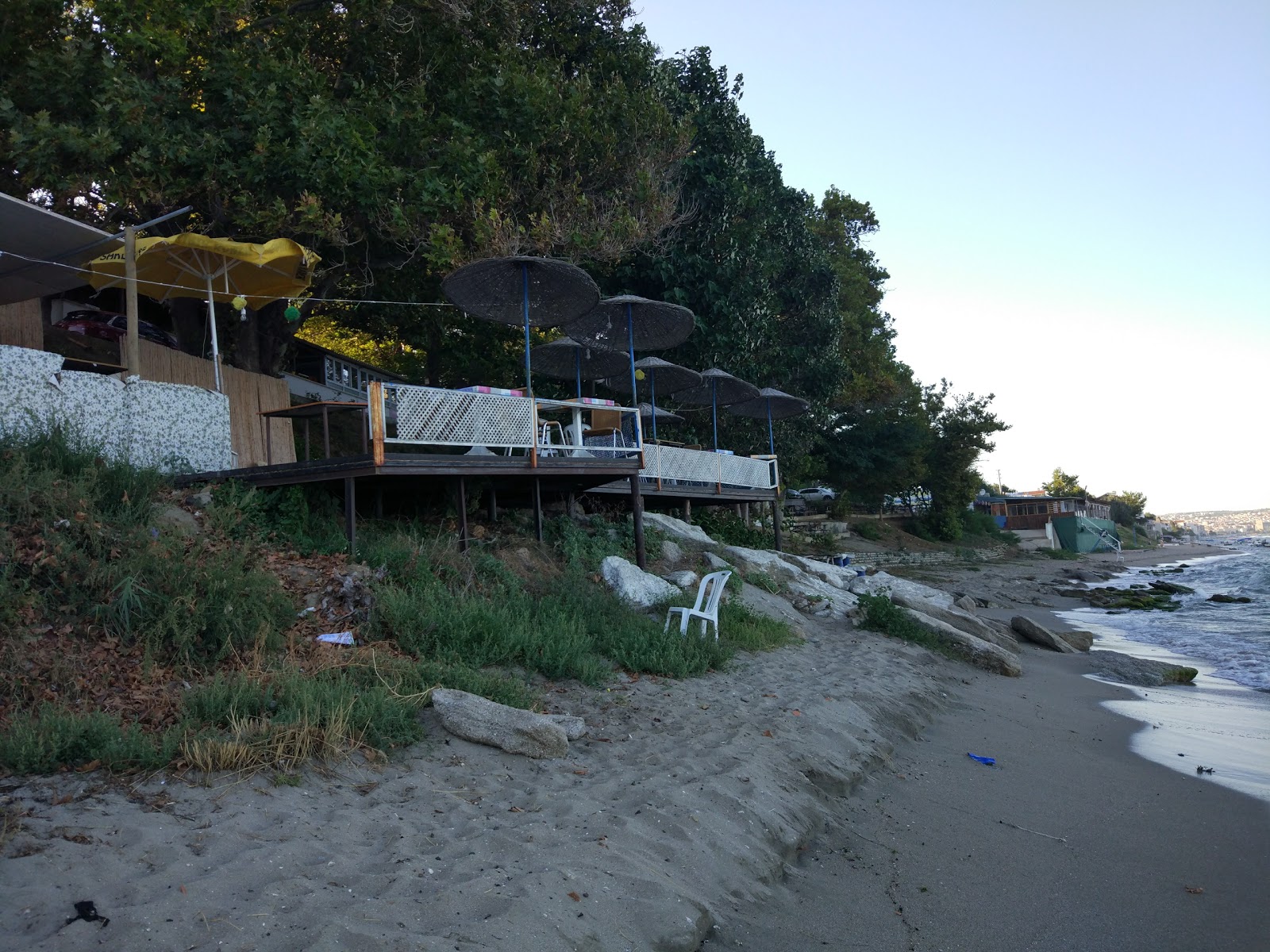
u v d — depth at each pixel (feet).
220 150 45.85
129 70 46.80
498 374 74.79
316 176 45.68
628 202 58.85
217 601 23.53
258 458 46.50
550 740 20.97
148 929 11.65
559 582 36.91
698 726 25.29
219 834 14.56
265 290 47.19
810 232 97.66
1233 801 24.90
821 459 140.26
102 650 21.27
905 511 177.37
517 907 13.50
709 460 60.54
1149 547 308.19
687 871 16.49
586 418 53.26
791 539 102.06
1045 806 24.13
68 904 12.00
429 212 49.16
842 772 24.12
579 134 57.00
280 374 60.29
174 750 17.35
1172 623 79.25
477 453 39.27
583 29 66.64
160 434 34.17
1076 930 16.63
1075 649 58.90
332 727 18.94
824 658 39.27
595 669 28.27
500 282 41.45
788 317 93.81
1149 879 19.22
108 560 24.07
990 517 208.85
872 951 15.28
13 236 36.78
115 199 43.57
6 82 45.96
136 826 14.40
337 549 32.04
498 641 27.99
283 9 52.85
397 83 52.24
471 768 19.58
